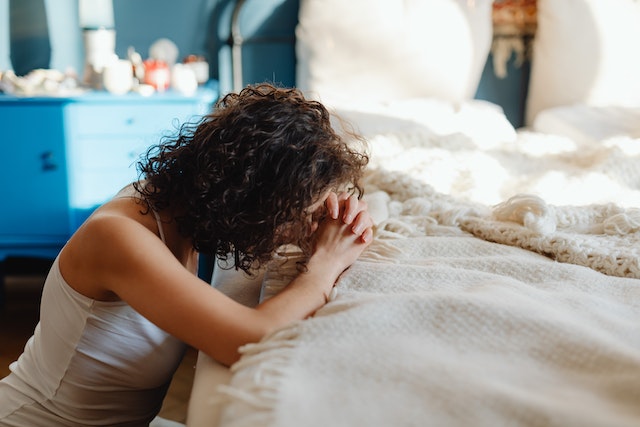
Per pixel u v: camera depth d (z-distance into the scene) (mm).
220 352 795
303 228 882
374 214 1352
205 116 932
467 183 1600
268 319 815
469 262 1085
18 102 2158
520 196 1320
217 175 819
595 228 1328
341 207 1021
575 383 680
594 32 2406
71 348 949
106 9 2334
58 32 2521
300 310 860
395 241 1210
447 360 699
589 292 975
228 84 2645
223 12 2570
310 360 708
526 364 713
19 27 2498
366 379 670
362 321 782
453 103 2389
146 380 998
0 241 2262
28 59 2531
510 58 2641
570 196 1510
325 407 624
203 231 854
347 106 2264
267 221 822
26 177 2227
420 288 938
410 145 1870
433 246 1211
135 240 829
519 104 2686
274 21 2582
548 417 586
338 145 882
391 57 2381
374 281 961
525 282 1022
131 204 936
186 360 2059
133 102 2195
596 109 2326
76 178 2238
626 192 1544
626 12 2400
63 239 2283
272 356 723
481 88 2670
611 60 2406
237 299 1081
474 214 1378
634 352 704
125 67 2242
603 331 791
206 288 814
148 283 810
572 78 2459
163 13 2559
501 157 1896
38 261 2656
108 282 848
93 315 925
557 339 739
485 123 2133
